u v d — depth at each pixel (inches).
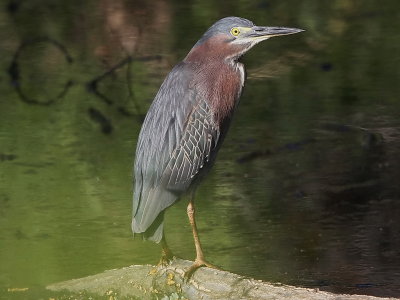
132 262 391.5
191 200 345.4
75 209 454.9
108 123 593.6
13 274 378.9
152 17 818.2
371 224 437.4
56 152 542.0
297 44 753.6
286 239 421.4
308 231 430.9
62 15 834.8
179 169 341.1
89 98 641.6
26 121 597.3
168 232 430.9
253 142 556.7
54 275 373.4
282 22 808.9
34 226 431.5
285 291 301.9
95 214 448.8
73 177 501.0
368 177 497.7
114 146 550.3
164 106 341.7
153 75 684.7
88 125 591.5
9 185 486.0
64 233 421.7
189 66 346.9
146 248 407.5
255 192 480.7
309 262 395.2
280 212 453.4
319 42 759.1
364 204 462.3
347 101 621.3
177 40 759.7
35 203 461.7
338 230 429.1
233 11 838.5
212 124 344.5
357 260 396.2
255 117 598.2
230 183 495.5
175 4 853.2
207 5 853.2
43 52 746.8
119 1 862.5
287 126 579.8
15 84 673.0
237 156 536.1
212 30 349.1
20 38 779.4
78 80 679.7
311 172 510.0
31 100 637.9
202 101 342.6
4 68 710.5
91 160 525.3
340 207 458.6
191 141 341.7
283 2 865.5
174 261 326.3
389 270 386.0
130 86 661.9
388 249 407.8
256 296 299.9
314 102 621.3
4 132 575.5
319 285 371.9
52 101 636.1
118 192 477.7
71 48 755.4
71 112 615.2
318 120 588.7
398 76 674.2
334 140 555.2
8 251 402.0
